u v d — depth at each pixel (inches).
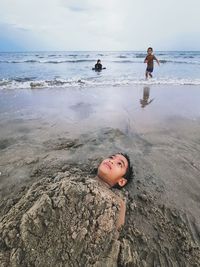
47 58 584.7
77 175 46.4
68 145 65.1
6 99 122.1
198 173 54.4
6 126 78.8
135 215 41.2
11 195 43.7
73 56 717.9
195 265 33.6
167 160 59.2
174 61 463.2
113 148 64.1
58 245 29.5
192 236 37.8
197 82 196.7
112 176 42.8
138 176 51.9
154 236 37.4
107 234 32.6
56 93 143.3
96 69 287.3
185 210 42.9
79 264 29.0
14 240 29.8
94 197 34.7
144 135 75.1
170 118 94.0
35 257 28.5
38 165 53.5
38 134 72.4
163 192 47.4
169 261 34.0
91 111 102.1
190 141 71.2
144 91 154.0
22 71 267.4
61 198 32.9
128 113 100.1
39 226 30.2
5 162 54.5
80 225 31.5
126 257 31.9
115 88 164.9
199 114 100.7
